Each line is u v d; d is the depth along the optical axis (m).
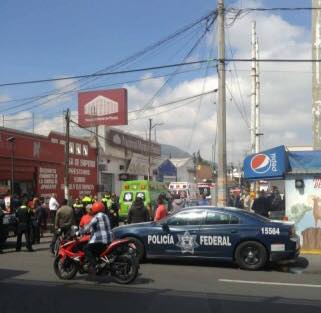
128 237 14.38
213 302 9.36
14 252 18.08
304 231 16.73
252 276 12.48
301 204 16.80
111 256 11.29
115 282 11.34
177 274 12.65
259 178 17.45
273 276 12.53
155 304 9.18
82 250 11.67
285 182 16.91
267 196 21.14
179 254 13.99
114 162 51.38
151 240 14.20
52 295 9.98
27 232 18.31
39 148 34.31
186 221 14.10
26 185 32.88
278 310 8.76
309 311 8.70
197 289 10.65
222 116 19.83
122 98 50.28
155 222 14.48
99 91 51.03
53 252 16.86
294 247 13.46
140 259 14.37
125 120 50.38
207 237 13.80
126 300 9.52
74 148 40.41
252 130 30.31
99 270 11.33
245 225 13.67
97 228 11.38
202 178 92.06
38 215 21.20
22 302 9.33
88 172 43.06
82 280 11.66
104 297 9.78
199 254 13.84
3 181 30.33
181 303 9.27
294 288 10.87
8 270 13.24
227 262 14.85
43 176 34.75
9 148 30.91
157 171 63.12
